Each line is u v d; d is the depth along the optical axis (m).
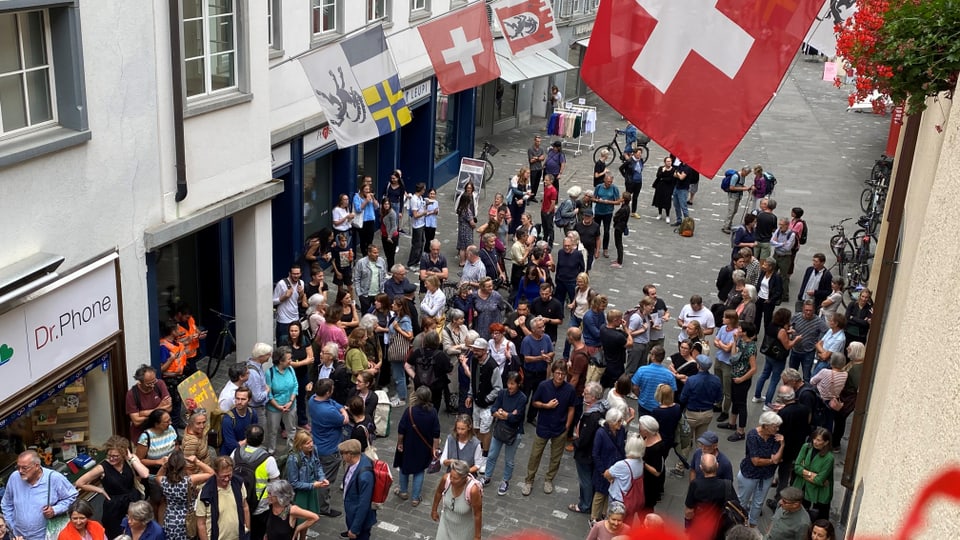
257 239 13.46
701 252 21.28
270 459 9.15
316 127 17.08
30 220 9.09
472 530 9.27
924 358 3.35
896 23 5.47
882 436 4.82
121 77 10.15
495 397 11.60
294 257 17.16
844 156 32.00
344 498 9.53
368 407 11.05
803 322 13.62
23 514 8.37
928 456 2.67
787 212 24.75
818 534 8.13
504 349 11.67
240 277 13.70
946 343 2.76
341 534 10.39
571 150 31.23
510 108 33.50
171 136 11.20
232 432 10.17
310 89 16.91
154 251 11.20
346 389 11.73
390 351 13.09
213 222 12.12
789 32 7.35
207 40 11.88
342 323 13.19
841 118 39.50
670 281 19.34
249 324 13.88
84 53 9.50
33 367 9.20
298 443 9.47
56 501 8.45
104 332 10.37
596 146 32.06
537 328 12.80
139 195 10.77
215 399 11.84
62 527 8.48
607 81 7.71
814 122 38.34
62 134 9.35
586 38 38.28
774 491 11.55
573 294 16.25
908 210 9.61
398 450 10.86
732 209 22.45
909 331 4.36
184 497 8.57
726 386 13.06
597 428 10.66
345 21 17.92
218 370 14.43
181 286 14.23
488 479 11.58
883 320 9.87
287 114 16.22
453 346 12.99
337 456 10.64
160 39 10.75
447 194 24.80
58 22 9.18
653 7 7.53
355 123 13.67
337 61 13.39
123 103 10.24
